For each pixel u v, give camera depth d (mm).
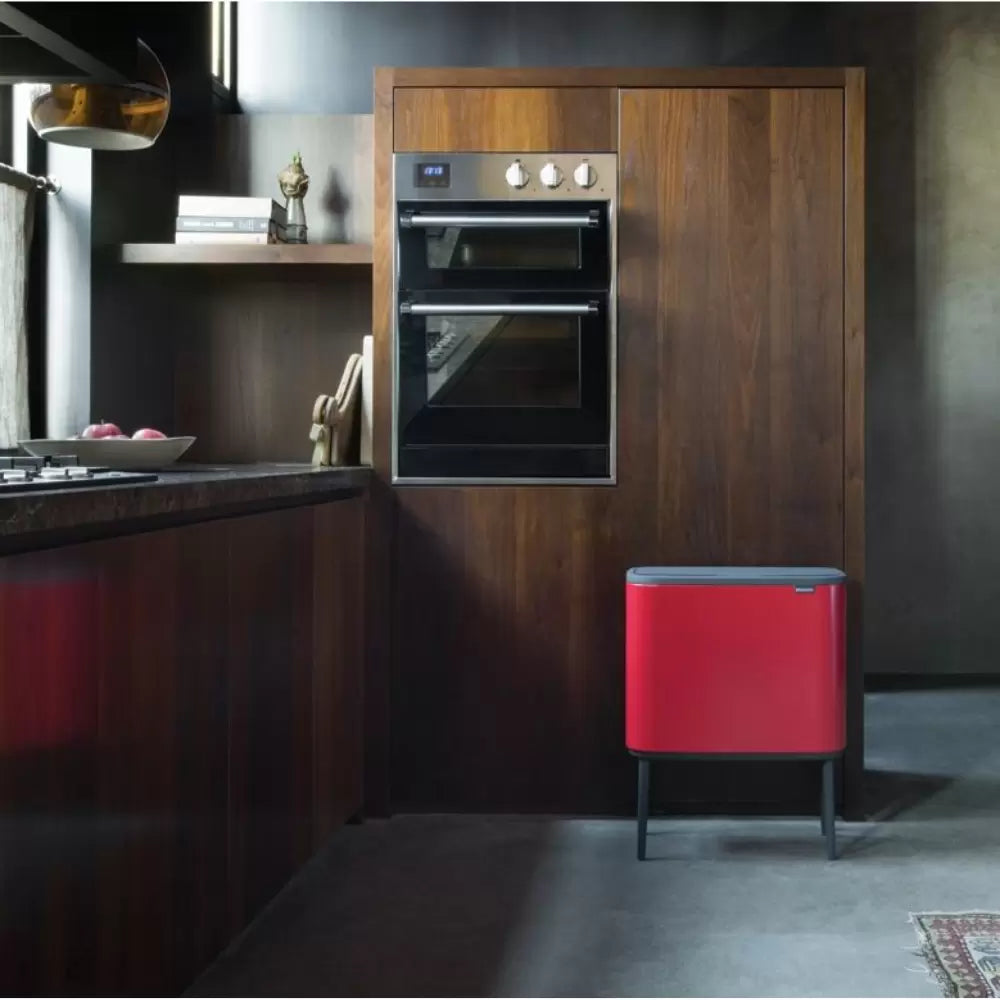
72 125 2203
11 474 1892
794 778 3387
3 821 1387
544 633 3400
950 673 5805
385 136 3400
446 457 3406
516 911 2664
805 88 3352
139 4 2141
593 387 3383
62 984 1549
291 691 2629
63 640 1550
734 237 3365
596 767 3398
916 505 5801
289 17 4918
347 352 4105
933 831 3287
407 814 3426
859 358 3352
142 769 1819
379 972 2316
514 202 3375
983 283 5789
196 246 3652
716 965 2361
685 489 3385
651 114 3363
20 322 3291
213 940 2158
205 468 3092
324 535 2908
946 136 5758
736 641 3080
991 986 2240
